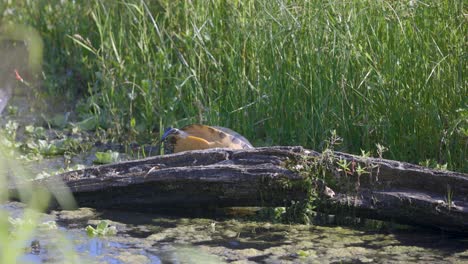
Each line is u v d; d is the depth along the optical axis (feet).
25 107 57.47
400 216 35.37
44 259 30.94
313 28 44.80
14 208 36.73
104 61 53.36
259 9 47.85
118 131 50.62
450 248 33.47
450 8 43.01
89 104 55.47
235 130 47.11
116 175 37.27
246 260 31.50
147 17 55.11
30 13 63.26
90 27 59.62
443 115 41.86
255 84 47.55
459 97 41.57
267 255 32.17
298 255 32.22
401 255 32.48
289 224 36.22
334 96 44.11
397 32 43.45
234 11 48.29
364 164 35.68
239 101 47.34
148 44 53.88
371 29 44.57
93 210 37.70
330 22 44.68
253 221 36.63
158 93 51.26
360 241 34.14
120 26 53.93
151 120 51.26
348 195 35.76
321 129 43.93
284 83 45.68
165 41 52.37
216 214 37.52
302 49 45.11
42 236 33.68
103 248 32.63
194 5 51.57
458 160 40.93
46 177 37.70
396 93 42.55
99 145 50.01
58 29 62.23
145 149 48.65
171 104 49.90
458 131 40.09
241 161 36.42
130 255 31.83
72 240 33.47
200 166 36.37
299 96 45.06
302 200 36.14
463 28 42.52
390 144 42.45
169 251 32.37
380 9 44.21
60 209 37.68
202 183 36.14
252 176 35.60
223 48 48.96
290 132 45.42
